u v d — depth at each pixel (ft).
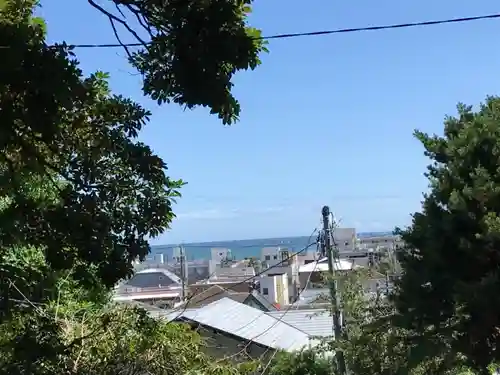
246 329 58.29
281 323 67.31
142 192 17.39
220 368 28.84
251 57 16.56
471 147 27.84
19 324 20.10
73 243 16.47
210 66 16.24
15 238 16.93
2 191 17.75
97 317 26.18
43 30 17.52
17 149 17.39
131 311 27.43
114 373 23.80
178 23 16.12
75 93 15.47
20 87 14.87
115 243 16.74
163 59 17.08
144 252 17.13
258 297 95.09
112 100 18.19
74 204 16.51
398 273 39.52
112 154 17.34
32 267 21.49
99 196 16.81
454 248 26.84
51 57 14.96
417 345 29.14
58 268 16.90
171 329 27.96
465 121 30.09
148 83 17.38
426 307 27.48
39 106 15.21
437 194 28.35
